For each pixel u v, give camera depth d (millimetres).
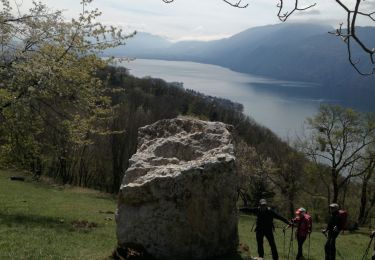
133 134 60562
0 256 13773
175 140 16688
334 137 50312
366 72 3082
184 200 14055
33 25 23766
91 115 28297
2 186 38938
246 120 105062
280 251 21641
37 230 18688
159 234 14047
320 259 20969
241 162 59938
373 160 50469
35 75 22109
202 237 14391
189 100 113688
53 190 45594
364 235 42531
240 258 14680
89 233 19625
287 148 63062
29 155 25281
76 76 24469
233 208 15016
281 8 3254
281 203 61688
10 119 22922
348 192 63500
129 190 14195
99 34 25750
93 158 63625
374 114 49312
